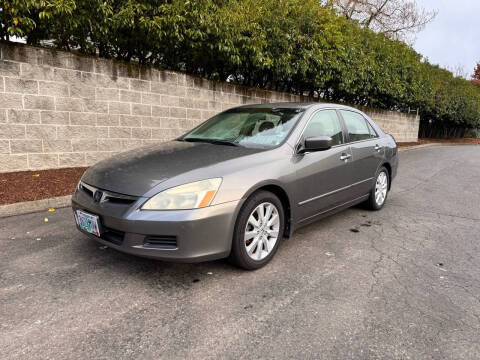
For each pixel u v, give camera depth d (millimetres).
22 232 3605
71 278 2666
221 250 2584
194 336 2014
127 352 1862
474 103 26516
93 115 6074
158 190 2469
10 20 4852
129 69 6453
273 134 3434
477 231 4102
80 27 5555
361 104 15516
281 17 8258
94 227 2656
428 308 2385
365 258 3221
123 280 2662
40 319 2133
